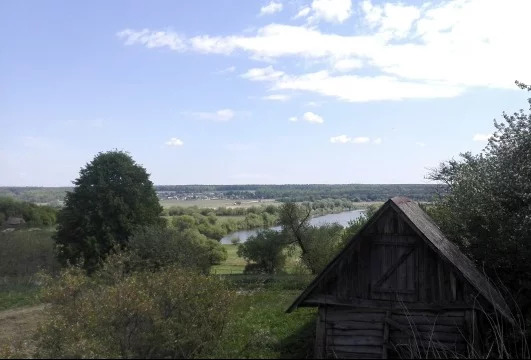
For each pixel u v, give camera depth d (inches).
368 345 498.6
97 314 466.9
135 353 449.4
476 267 668.1
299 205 1866.4
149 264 953.5
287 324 682.8
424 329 486.9
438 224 804.0
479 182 718.5
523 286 636.7
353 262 514.3
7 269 1581.0
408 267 498.6
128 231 1676.9
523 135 673.6
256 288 1190.3
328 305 519.5
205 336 533.3
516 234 628.4
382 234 508.1
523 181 660.7
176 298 506.3
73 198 1697.8
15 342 621.9
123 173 1724.9
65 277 522.0
